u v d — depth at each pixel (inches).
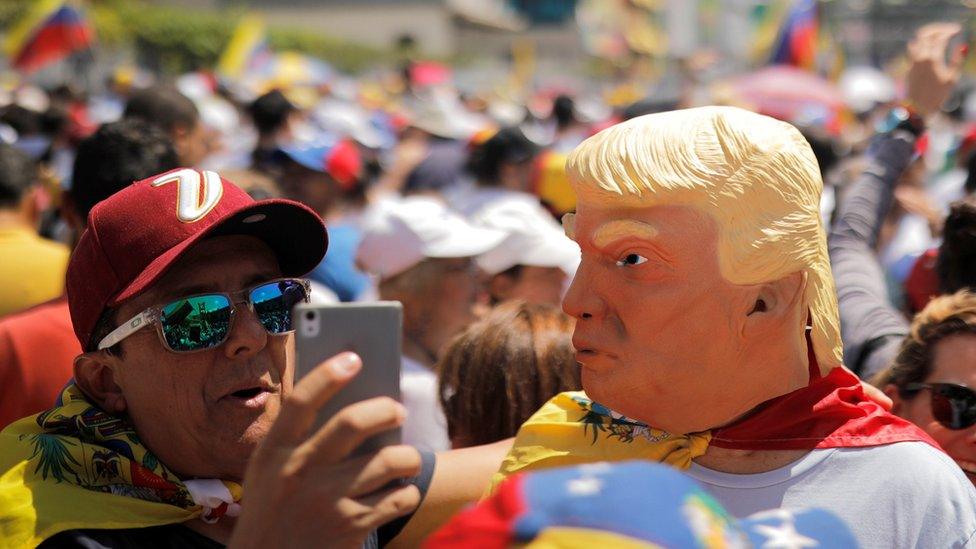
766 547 41.9
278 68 775.1
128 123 123.9
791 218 60.8
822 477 61.9
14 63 560.1
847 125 449.7
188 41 1339.8
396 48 1867.6
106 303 71.3
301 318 51.4
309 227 74.0
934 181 314.2
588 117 446.6
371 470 48.5
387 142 524.4
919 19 1083.9
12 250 136.9
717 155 60.0
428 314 136.2
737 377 61.6
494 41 2415.1
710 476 63.6
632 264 60.7
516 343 93.0
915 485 61.1
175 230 70.7
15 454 71.4
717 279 60.1
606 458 67.5
